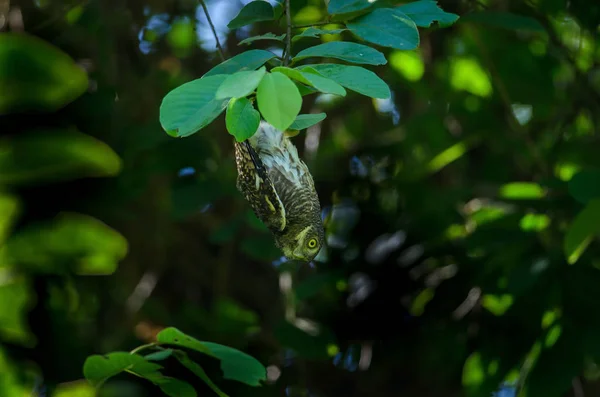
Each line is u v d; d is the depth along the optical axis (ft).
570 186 18.31
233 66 12.13
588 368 25.04
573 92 26.81
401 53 26.37
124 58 26.78
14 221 14.58
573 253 18.53
